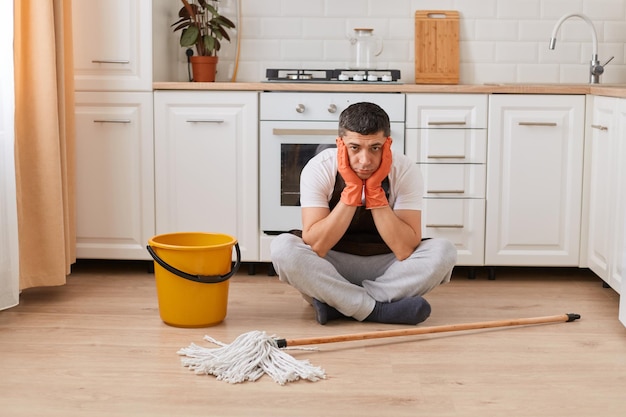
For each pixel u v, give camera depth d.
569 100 3.95
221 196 4.05
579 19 4.47
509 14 4.47
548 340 3.04
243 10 4.50
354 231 3.29
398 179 3.21
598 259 3.83
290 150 4.02
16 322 3.25
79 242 4.11
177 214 4.07
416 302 3.18
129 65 4.00
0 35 3.24
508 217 4.02
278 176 4.03
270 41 4.52
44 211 3.60
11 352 2.88
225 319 3.29
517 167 3.99
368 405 2.43
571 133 3.96
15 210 3.36
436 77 4.45
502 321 3.16
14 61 3.49
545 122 3.95
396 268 3.22
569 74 4.50
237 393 2.52
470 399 2.47
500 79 4.50
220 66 4.52
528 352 2.90
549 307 3.53
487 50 4.49
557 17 4.47
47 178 3.59
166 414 2.36
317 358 2.82
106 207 4.07
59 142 3.71
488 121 3.97
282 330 3.15
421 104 3.97
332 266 3.20
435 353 2.88
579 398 2.48
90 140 4.04
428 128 3.98
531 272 4.21
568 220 4.01
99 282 3.92
